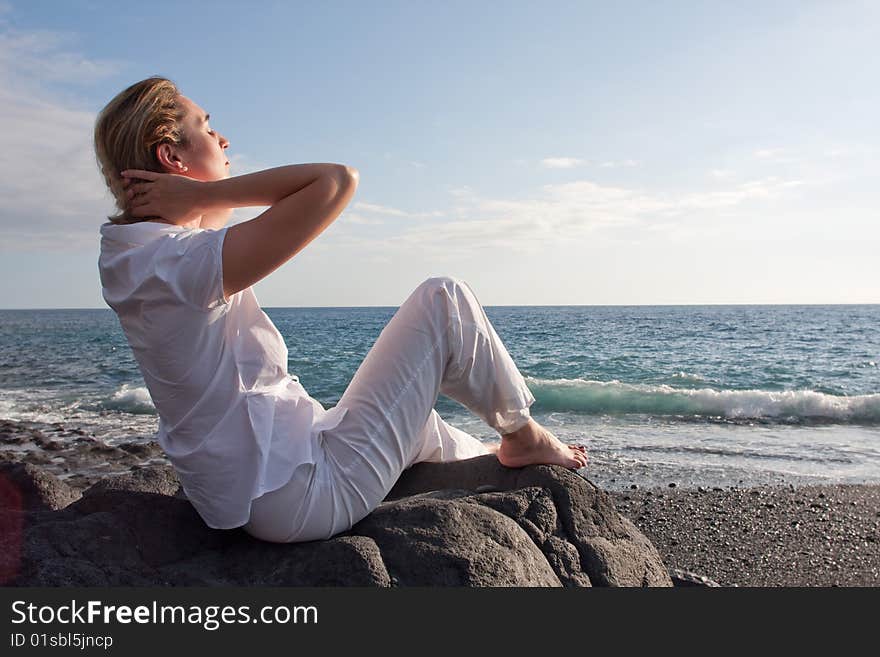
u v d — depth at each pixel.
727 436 8.91
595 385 12.78
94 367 19.86
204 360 1.94
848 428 9.49
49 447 7.60
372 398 2.14
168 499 2.37
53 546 2.01
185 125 2.12
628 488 6.01
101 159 2.13
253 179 1.95
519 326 41.28
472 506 2.25
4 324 57.81
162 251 1.89
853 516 5.05
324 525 2.10
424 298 2.19
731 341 27.86
